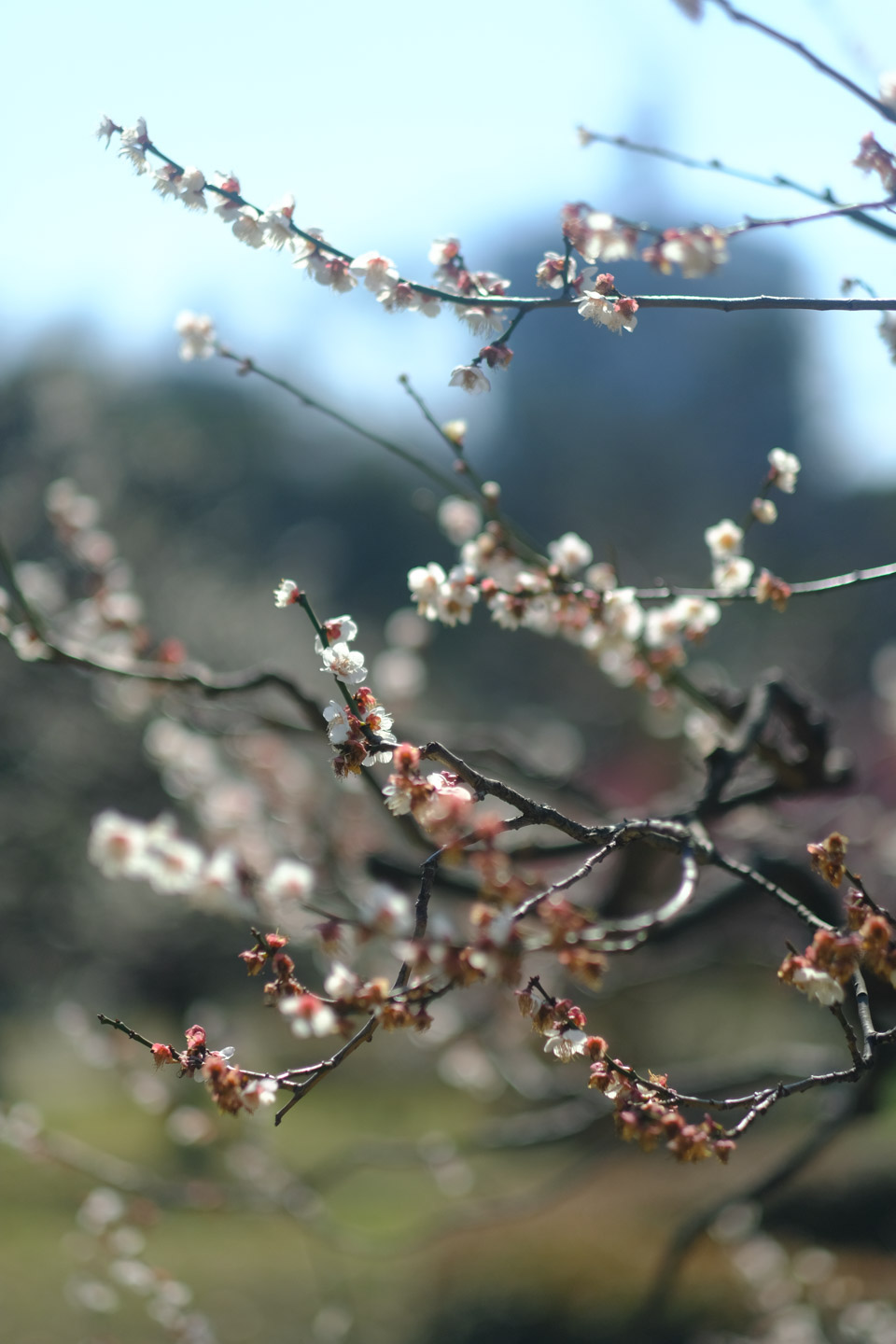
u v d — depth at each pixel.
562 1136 3.98
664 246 1.67
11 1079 13.37
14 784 12.66
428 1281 8.14
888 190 1.71
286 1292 7.86
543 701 15.46
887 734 8.19
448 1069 5.44
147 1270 4.21
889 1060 3.14
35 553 13.40
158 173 1.77
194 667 2.93
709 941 4.28
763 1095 1.43
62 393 17.25
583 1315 7.26
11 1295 7.68
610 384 29.14
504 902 1.24
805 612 13.16
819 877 3.05
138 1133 11.23
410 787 1.37
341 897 3.62
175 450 18.81
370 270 1.77
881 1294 6.40
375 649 13.34
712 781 2.48
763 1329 5.77
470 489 2.81
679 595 2.58
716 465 27.73
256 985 11.88
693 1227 3.31
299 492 29.84
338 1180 4.21
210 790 4.97
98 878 12.81
